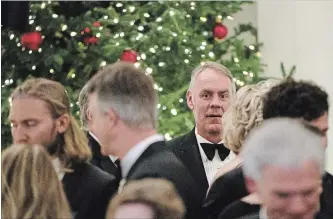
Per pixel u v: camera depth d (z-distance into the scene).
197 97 6.50
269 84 4.88
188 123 10.29
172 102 10.53
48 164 3.98
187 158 6.38
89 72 11.51
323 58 10.79
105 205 4.66
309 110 4.14
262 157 3.13
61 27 11.82
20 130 4.74
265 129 3.21
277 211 3.13
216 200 4.66
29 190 3.88
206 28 12.28
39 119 4.73
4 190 3.90
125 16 11.60
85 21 11.81
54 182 3.95
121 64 4.64
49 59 11.40
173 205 3.14
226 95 6.49
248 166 3.19
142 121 4.51
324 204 4.38
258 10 12.55
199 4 11.85
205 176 6.30
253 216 3.83
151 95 4.57
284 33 11.85
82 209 4.62
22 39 11.20
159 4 11.86
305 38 11.27
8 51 11.90
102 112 4.50
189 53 11.37
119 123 4.48
